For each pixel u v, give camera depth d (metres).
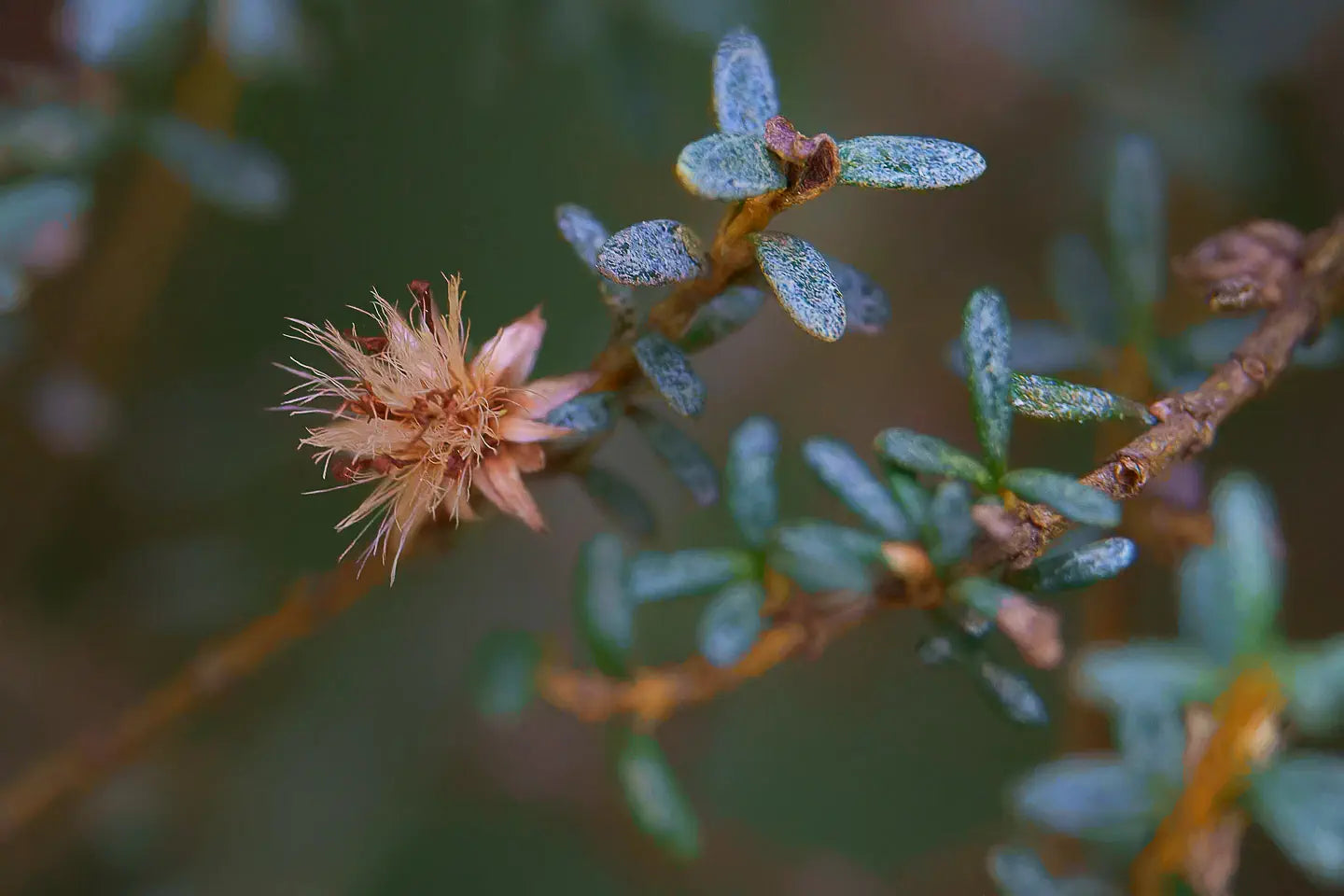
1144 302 0.23
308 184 0.30
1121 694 0.20
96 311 0.27
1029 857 0.21
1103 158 0.30
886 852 0.30
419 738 0.32
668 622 0.31
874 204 0.36
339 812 0.30
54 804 0.25
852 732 0.31
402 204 0.30
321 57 0.26
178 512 0.31
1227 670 0.20
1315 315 0.21
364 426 0.21
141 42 0.24
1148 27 0.29
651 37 0.25
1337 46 0.28
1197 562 0.20
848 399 0.36
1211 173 0.28
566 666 0.23
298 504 0.31
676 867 0.30
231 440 0.31
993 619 0.20
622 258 0.19
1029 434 0.31
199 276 0.31
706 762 0.32
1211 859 0.20
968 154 0.20
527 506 0.21
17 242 0.23
